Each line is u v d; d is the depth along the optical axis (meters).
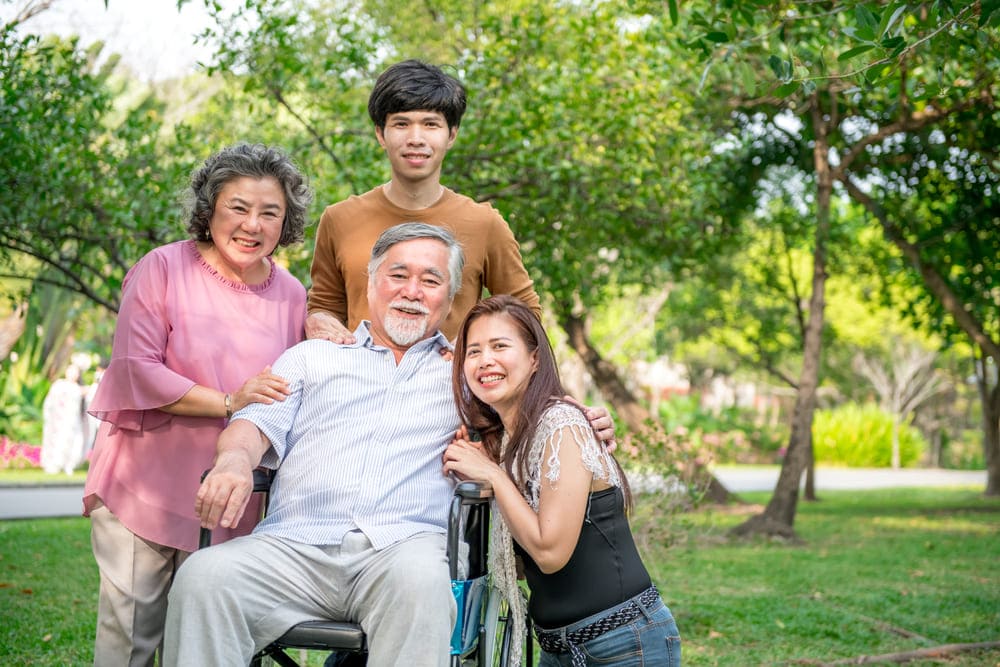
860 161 11.95
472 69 7.77
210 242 3.15
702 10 7.36
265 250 3.07
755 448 29.25
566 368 20.62
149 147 7.79
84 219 7.61
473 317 2.88
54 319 17.70
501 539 2.77
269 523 2.81
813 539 10.30
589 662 2.70
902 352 30.16
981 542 10.14
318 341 2.99
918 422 35.50
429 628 2.50
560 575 2.70
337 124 8.12
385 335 3.00
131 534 2.98
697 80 8.30
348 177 7.14
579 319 12.84
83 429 16.69
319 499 2.78
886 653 5.22
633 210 8.87
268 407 2.82
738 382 34.78
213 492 2.55
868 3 3.81
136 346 2.96
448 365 3.00
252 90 7.60
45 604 5.81
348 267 3.50
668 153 8.55
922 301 14.90
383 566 2.61
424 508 2.84
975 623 5.99
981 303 12.71
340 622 2.65
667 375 33.09
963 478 25.28
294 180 3.13
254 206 3.00
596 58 8.20
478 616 2.83
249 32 7.20
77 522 9.96
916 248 12.16
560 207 8.28
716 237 11.89
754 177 12.50
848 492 18.55
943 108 9.20
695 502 6.79
